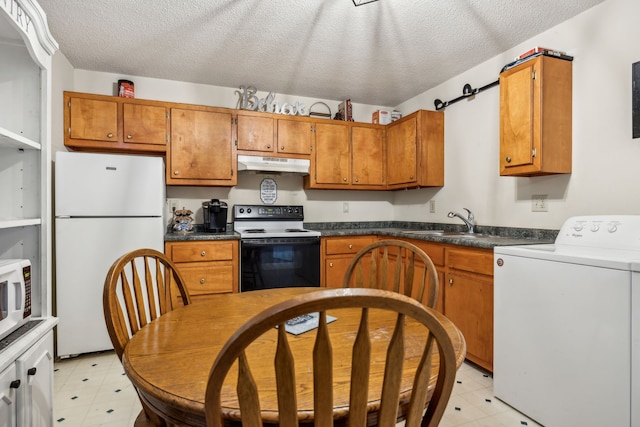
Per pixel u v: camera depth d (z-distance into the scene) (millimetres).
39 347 1258
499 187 2660
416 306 604
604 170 1981
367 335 598
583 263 1436
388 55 2682
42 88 1364
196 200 3299
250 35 2379
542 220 2334
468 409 1762
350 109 3621
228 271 2816
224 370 577
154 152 2969
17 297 1185
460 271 2324
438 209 3309
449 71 2984
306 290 1621
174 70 2965
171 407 744
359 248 3273
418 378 650
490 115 2734
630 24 1865
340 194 3844
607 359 1353
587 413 1422
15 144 1272
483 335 2119
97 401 1832
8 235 1333
